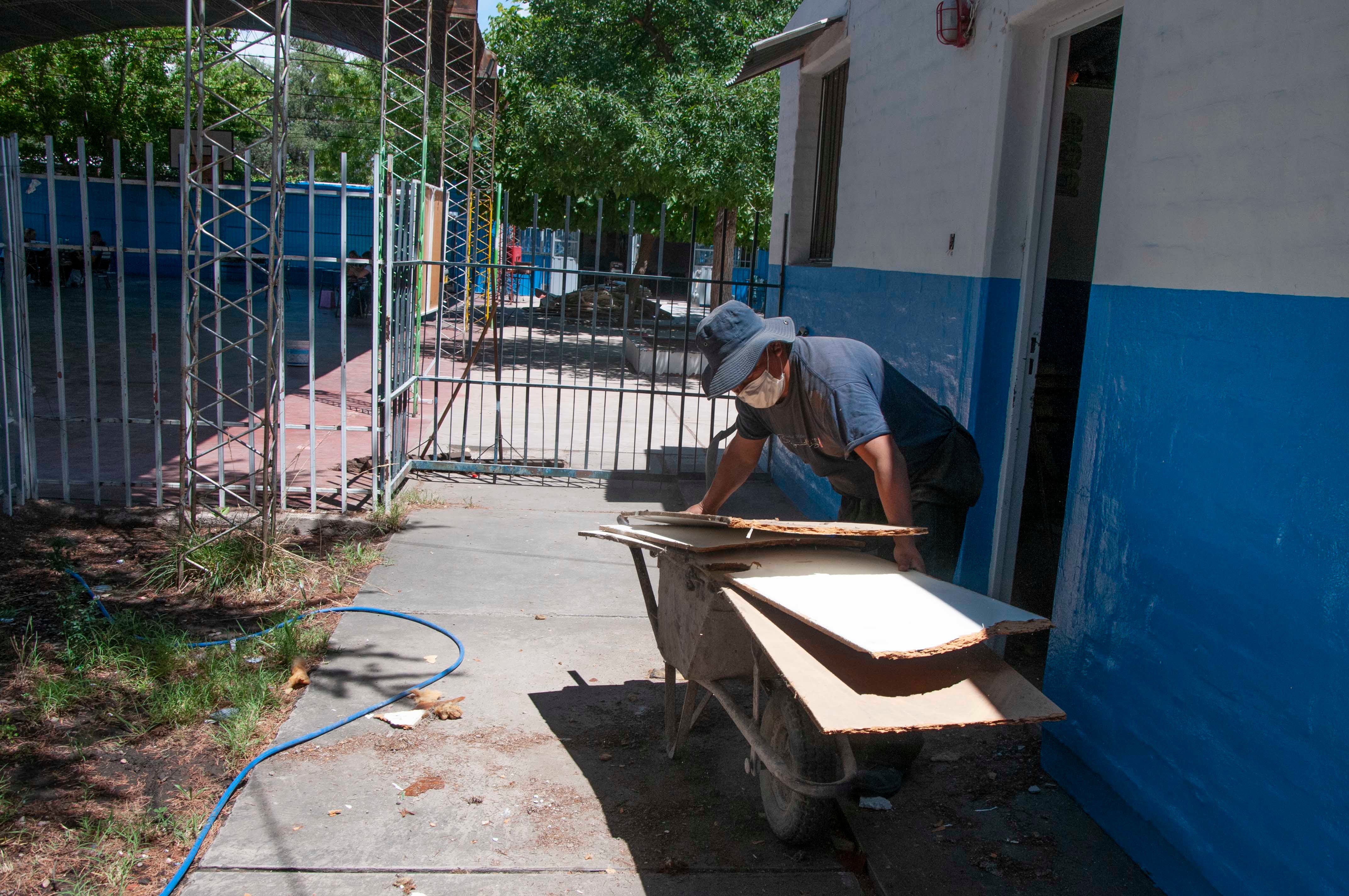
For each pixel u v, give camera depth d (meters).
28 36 13.56
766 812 3.31
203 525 6.30
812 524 2.97
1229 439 2.74
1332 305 2.38
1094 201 5.39
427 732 3.91
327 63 33.66
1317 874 2.38
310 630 4.84
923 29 5.30
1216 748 2.76
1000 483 4.50
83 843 3.08
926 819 3.39
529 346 8.74
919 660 2.73
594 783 3.59
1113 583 3.31
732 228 17.39
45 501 6.58
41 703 3.94
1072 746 3.53
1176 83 3.07
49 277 23.86
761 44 6.97
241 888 2.91
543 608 5.37
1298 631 2.46
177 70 31.59
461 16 14.27
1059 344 5.46
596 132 16.88
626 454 9.70
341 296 6.48
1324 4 2.45
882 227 5.95
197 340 5.69
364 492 7.45
